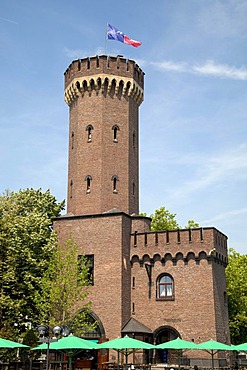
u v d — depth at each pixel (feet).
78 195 166.71
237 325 222.07
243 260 245.24
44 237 161.38
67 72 184.24
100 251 155.74
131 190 170.40
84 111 173.47
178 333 147.54
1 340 114.01
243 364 165.37
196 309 147.74
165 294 153.38
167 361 149.07
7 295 149.48
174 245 155.12
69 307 142.61
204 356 145.07
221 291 155.74
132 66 178.40
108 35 175.42
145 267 156.04
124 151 171.12
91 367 146.41
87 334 149.79
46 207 190.29
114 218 157.17
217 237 156.35
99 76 172.24
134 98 180.96
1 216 162.61
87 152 169.27
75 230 161.07
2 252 152.25
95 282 153.28
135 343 116.16
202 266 150.82
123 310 149.48
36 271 156.25
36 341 145.89
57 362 142.10
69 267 147.33
